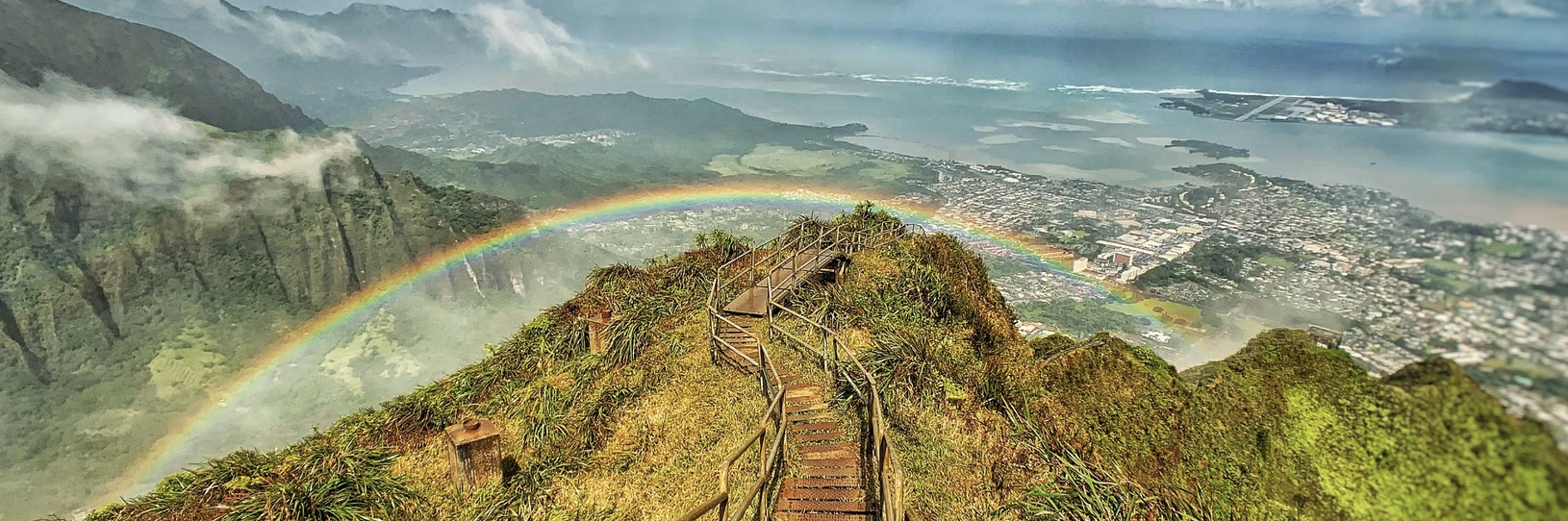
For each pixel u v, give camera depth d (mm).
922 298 15836
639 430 12375
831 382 12234
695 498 10062
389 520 10672
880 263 18625
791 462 9977
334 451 12672
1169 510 7777
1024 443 9703
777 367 13398
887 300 15906
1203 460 7641
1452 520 4773
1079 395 10492
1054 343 13219
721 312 16594
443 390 15328
